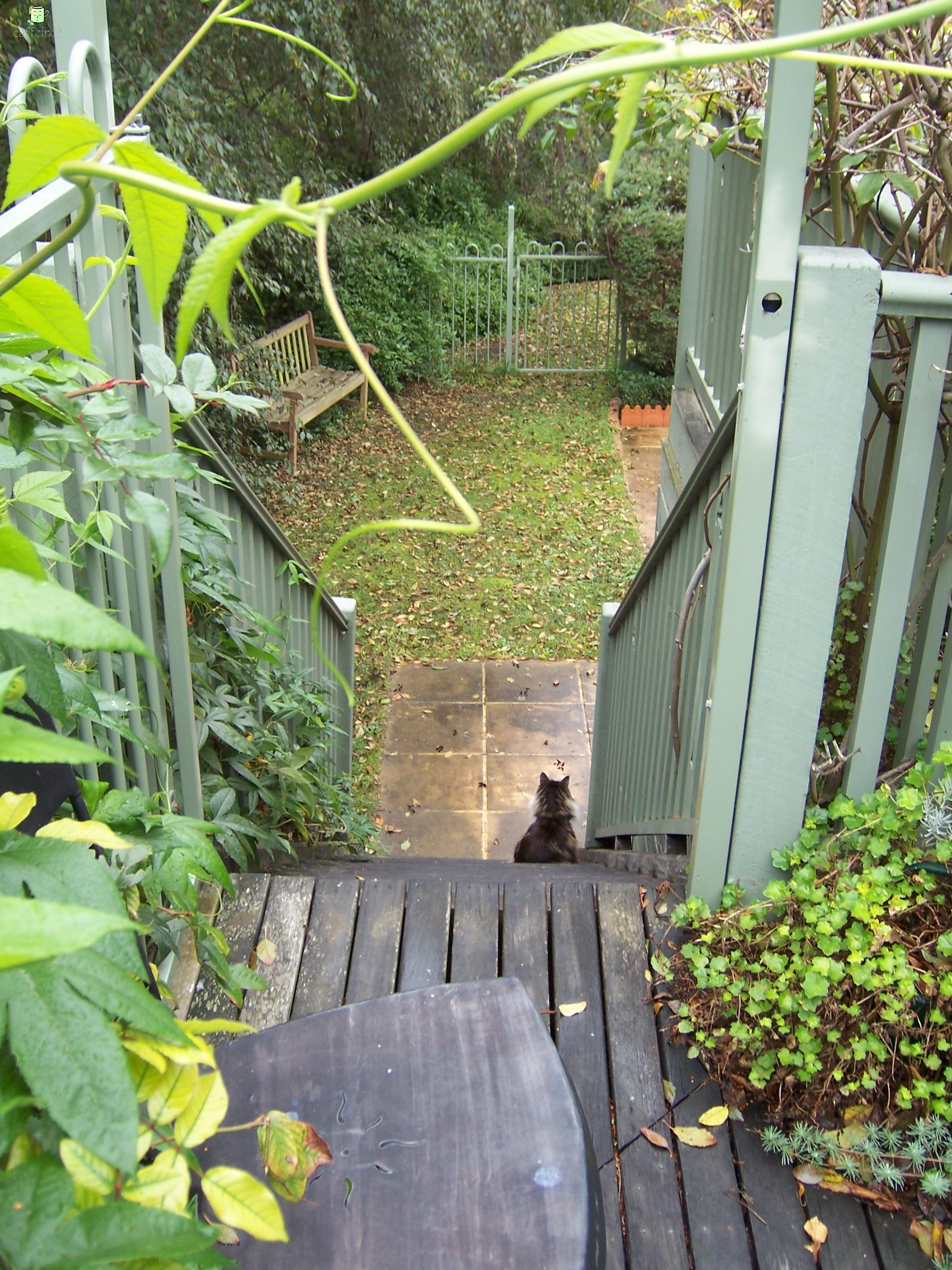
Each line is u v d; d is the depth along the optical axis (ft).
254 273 28.32
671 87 10.96
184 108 22.12
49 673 2.79
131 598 7.14
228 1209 2.57
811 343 6.25
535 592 29.78
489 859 19.52
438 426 40.93
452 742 23.44
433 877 9.50
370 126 36.50
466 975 8.11
